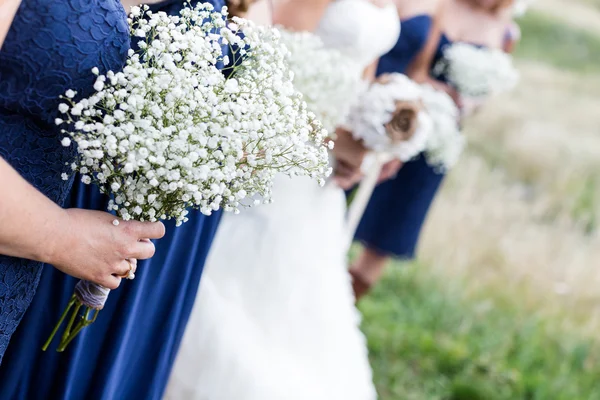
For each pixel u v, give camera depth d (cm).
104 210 212
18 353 222
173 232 224
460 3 462
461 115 464
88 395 228
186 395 260
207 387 260
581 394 485
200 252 237
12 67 162
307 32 295
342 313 309
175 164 163
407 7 406
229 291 286
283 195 294
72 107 170
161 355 237
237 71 188
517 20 1242
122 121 166
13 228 159
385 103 305
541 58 1149
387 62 408
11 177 155
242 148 175
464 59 445
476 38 462
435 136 421
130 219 181
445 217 664
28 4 159
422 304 536
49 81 164
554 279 615
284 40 273
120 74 163
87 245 172
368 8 307
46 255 168
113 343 223
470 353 482
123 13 173
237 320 276
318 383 289
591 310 588
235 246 290
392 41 322
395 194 470
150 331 235
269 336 287
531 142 856
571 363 516
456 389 446
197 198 170
